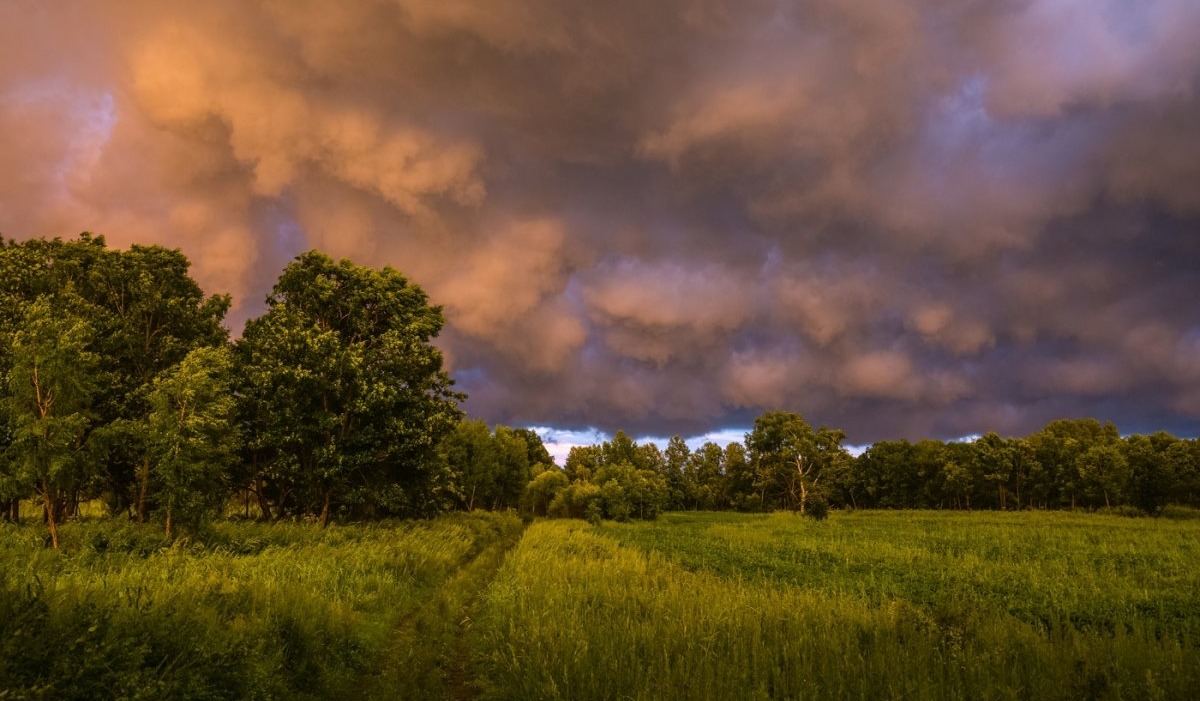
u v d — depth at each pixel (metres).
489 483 77.00
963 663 8.75
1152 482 61.66
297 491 34.88
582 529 45.78
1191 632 12.50
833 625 11.09
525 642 9.92
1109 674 8.15
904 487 111.94
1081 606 15.48
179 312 31.44
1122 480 68.38
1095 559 25.78
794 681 8.19
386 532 28.31
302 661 9.08
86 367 20.47
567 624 11.01
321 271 34.16
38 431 18.08
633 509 69.31
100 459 23.86
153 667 6.97
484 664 10.03
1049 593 17.33
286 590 11.81
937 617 11.68
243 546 20.75
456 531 33.38
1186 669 8.10
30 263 27.58
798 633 10.44
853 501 121.81
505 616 12.45
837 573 22.17
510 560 23.81
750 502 110.75
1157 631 12.78
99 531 19.34
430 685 8.90
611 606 12.86
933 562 25.67
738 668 8.57
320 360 30.11
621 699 7.65
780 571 22.62
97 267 29.20
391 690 8.57
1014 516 68.19
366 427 31.78
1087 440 90.69
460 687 9.38
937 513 81.12
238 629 8.71
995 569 22.50
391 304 34.66
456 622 13.65
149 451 21.78
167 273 31.78
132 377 29.33
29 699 5.49
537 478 80.19
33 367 18.97
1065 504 91.44
